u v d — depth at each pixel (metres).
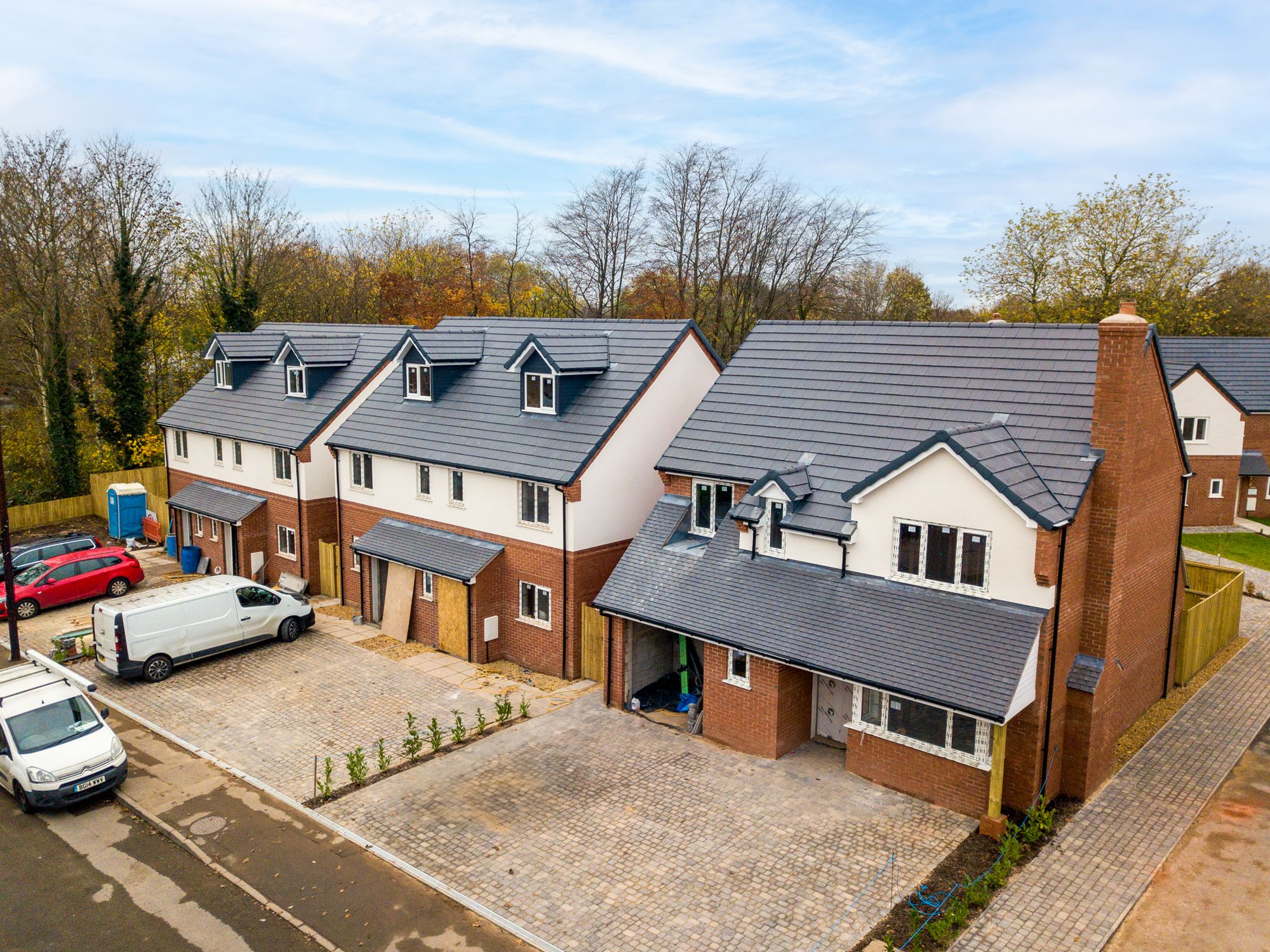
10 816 15.84
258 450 30.75
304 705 20.39
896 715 15.95
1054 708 15.15
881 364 19.97
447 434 25.28
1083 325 17.61
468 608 23.14
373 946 12.12
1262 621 25.73
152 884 13.69
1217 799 15.91
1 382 43.19
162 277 47.59
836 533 16.91
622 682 19.98
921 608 15.74
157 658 21.86
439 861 14.08
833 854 14.01
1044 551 14.19
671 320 24.58
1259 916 12.62
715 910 12.67
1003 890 13.12
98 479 40.81
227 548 31.77
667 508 21.39
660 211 51.81
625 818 15.24
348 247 75.50
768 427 20.19
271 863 14.12
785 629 16.78
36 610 27.44
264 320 53.66
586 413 23.14
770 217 50.09
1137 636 17.94
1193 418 37.84
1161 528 18.28
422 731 18.94
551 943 12.02
